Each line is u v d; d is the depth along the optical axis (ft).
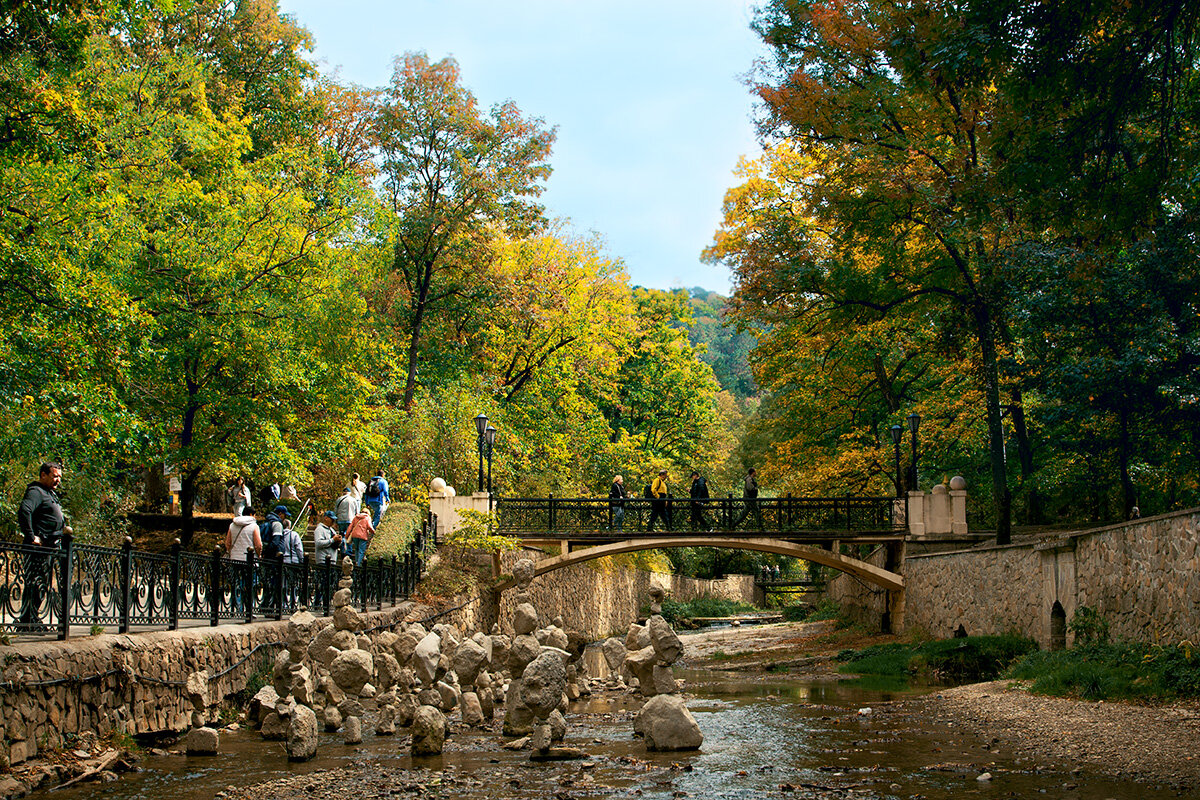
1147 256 59.67
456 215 105.91
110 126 62.39
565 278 130.41
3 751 24.16
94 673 28.30
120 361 50.03
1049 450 86.58
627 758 30.32
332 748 32.58
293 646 39.78
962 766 29.09
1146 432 66.69
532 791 25.52
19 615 25.96
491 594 83.56
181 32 93.81
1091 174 39.55
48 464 30.89
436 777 27.22
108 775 26.32
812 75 79.82
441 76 106.22
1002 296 72.43
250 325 68.74
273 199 74.13
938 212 73.92
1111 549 48.26
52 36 41.34
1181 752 29.48
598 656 80.23
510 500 87.61
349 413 80.69
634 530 89.45
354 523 62.13
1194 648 39.22
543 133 108.47
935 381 105.40
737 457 167.63
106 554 30.63
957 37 37.24
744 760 30.35
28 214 47.62
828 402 113.70
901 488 91.30
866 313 87.04
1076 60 37.19
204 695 32.32
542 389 130.21
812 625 115.14
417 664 39.78
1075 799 24.22
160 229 69.05
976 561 69.82
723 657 83.30
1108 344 63.93
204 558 37.76
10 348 43.21
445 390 105.19
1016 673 52.06
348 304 76.79
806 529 89.30
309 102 104.99
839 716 41.93
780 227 87.20
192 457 70.44
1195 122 40.91
